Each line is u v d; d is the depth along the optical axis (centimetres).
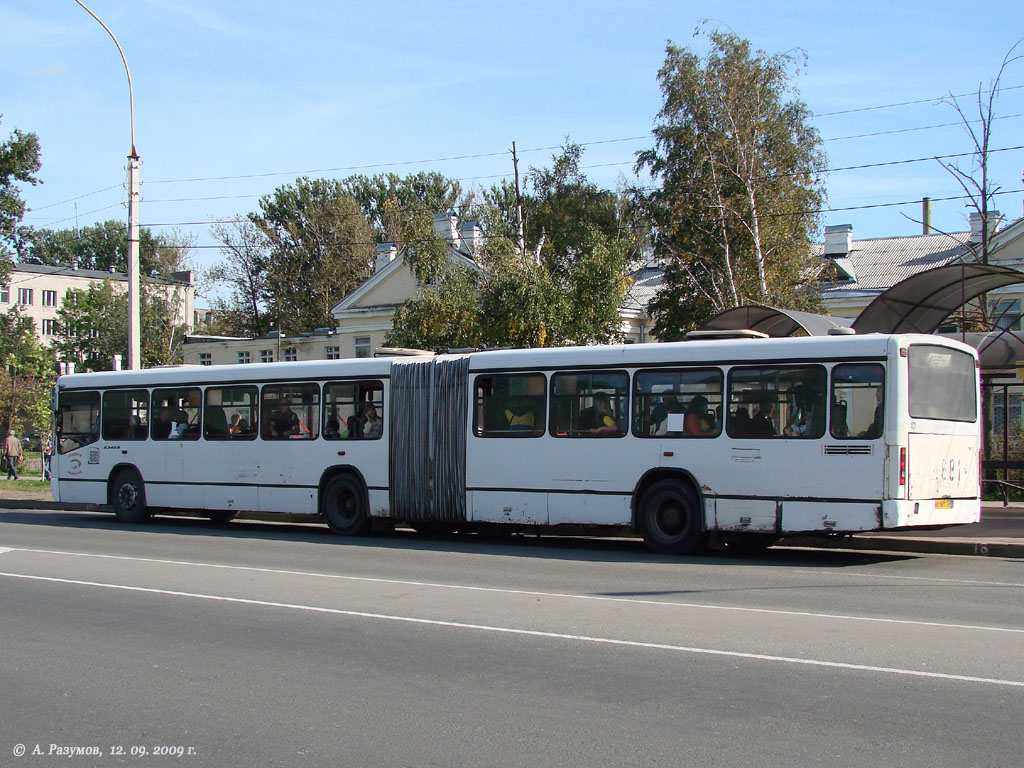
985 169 2348
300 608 1030
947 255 3809
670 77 3419
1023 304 3244
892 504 1314
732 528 1426
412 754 584
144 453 2062
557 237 4028
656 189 3588
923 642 841
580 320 2748
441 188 7838
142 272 8656
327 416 1836
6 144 4741
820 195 3422
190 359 5150
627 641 857
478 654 819
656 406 1500
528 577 1245
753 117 3319
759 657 793
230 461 1939
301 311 6681
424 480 1712
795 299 3312
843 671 747
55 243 9956
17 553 1522
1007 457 2027
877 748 575
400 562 1407
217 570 1320
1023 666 757
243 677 762
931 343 1383
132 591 1148
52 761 588
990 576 1249
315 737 618
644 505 1506
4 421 3831
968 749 572
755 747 580
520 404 1627
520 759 570
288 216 7244
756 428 1416
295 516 2234
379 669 777
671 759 563
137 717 668
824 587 1153
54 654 845
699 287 3381
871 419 1336
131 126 2558
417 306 2808
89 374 2164
